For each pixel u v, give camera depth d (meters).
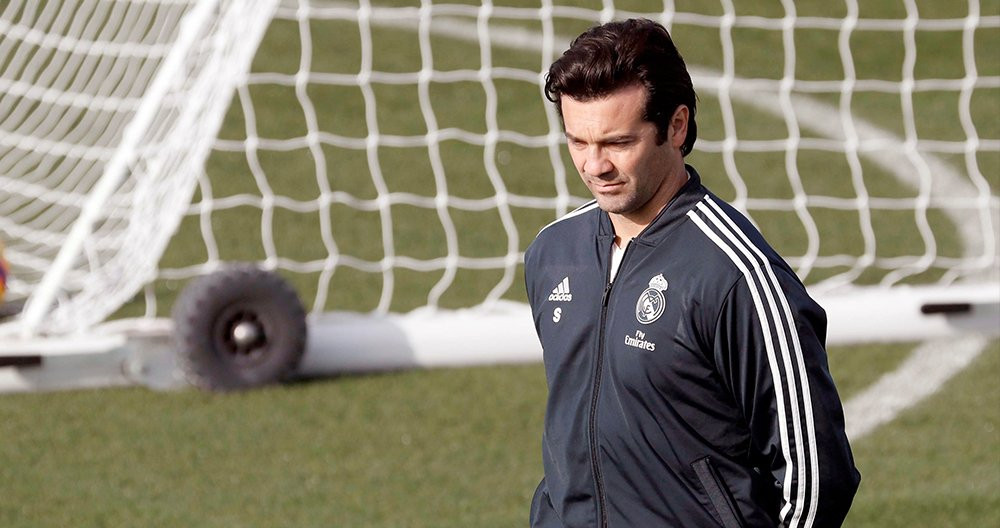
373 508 15.77
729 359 7.79
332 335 19.77
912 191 29.42
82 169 25.98
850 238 26.38
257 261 25.23
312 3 41.91
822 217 27.55
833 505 7.80
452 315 20.56
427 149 32.00
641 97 7.50
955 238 26.44
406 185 29.75
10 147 27.03
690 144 8.09
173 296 23.27
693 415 8.04
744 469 8.16
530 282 8.92
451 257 23.12
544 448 8.99
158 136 20.62
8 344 18.91
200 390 19.23
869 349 20.84
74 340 19.17
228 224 27.14
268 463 17.08
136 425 18.17
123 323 20.06
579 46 7.60
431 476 16.70
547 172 30.58
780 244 26.05
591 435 8.41
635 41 7.51
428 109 24.25
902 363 20.28
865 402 18.95
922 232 26.77
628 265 8.14
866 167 31.03
